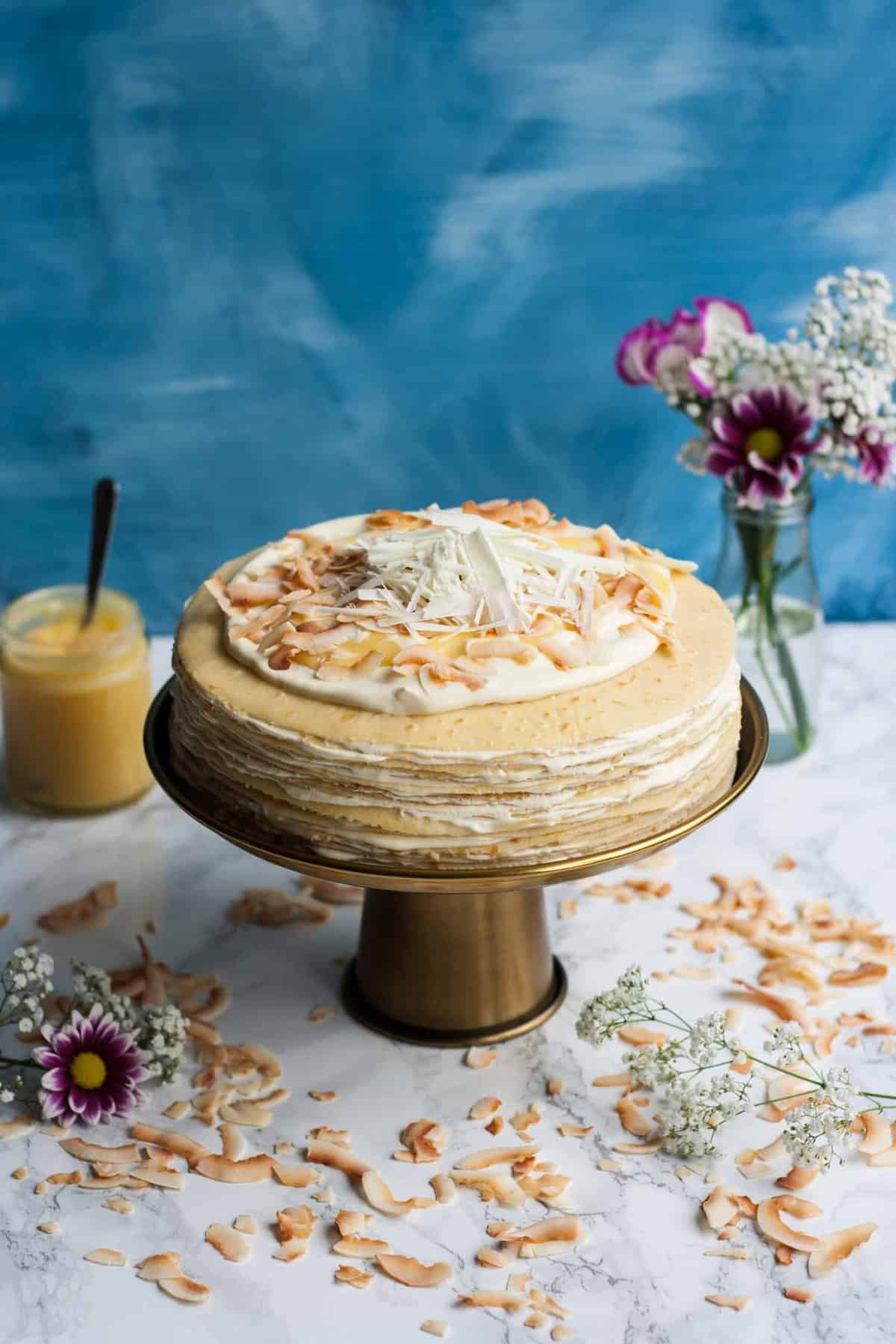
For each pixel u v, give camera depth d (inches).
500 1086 37.4
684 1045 37.9
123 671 44.8
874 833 44.1
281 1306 33.3
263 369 51.8
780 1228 34.3
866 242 50.8
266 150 49.5
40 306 50.9
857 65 49.0
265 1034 38.7
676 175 49.9
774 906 41.7
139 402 52.0
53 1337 32.8
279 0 48.1
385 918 38.3
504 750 33.0
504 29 48.5
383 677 34.1
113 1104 36.4
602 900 42.2
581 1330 32.9
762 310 51.4
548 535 38.4
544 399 52.2
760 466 43.1
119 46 48.4
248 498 53.2
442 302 51.1
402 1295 33.5
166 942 41.2
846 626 54.0
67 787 45.1
